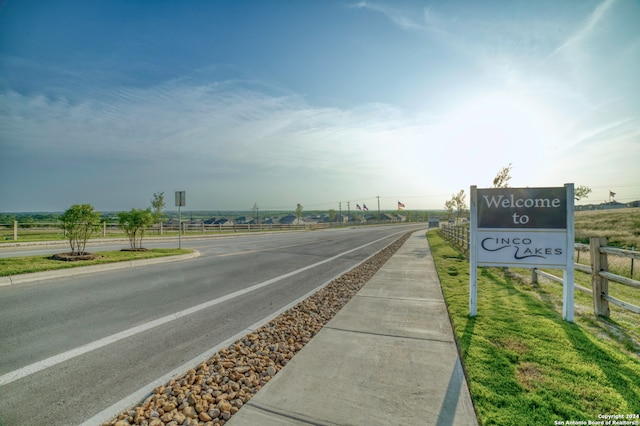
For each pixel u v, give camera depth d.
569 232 4.74
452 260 11.72
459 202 40.53
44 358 3.67
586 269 5.26
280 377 3.12
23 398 2.88
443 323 4.65
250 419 2.51
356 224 79.25
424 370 3.24
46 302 5.89
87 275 8.45
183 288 7.20
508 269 9.41
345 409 2.61
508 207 4.95
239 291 6.98
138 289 7.02
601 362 3.34
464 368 3.25
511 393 2.78
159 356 3.76
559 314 4.98
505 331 4.20
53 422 2.55
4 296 6.25
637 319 4.86
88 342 4.14
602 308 4.96
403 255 13.55
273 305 5.91
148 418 2.61
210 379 3.20
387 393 2.83
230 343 4.14
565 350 3.62
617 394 2.76
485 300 5.82
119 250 12.92
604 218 34.59
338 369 3.27
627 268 9.19
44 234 22.41
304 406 2.66
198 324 4.86
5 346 3.99
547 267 4.78
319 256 13.38
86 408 2.74
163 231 29.66
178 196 14.36
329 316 5.22
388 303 5.74
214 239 23.86
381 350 3.71
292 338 4.26
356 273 9.20
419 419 2.48
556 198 4.82
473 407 2.62
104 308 5.61
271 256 13.17
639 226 25.73
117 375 3.31
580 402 2.65
